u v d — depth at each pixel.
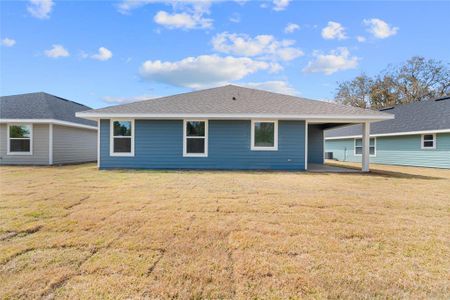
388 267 2.52
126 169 10.79
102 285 2.16
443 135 13.34
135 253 2.75
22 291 2.06
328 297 2.05
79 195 5.53
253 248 2.91
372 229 3.57
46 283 2.17
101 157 11.02
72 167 11.91
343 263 2.58
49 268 2.41
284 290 2.13
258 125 11.02
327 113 10.40
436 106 15.27
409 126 15.30
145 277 2.29
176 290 2.11
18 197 5.29
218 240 3.13
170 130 11.06
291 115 10.44
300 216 4.13
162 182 7.38
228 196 5.54
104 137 11.01
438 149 13.56
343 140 20.62
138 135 11.03
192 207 4.61
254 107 11.02
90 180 7.70
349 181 7.96
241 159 11.02
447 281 2.28
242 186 6.80
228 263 2.56
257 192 6.00
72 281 2.21
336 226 3.67
